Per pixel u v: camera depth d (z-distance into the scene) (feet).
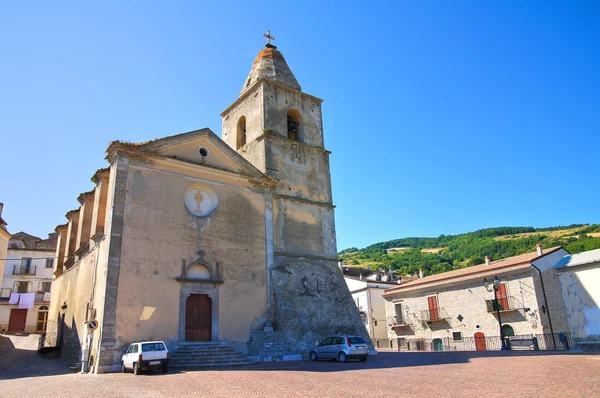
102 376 54.24
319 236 94.02
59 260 113.60
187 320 70.74
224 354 69.56
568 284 89.71
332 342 73.56
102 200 77.97
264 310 79.77
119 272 65.57
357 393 34.94
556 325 107.45
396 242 609.42
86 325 62.95
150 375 53.88
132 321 64.64
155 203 72.49
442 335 134.51
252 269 80.74
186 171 77.97
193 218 76.23
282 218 89.15
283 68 106.52
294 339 79.36
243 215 82.99
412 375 47.34
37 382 49.26
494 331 119.75
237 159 84.94
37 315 157.58
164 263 70.44
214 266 76.02
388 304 156.76
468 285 129.39
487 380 41.37
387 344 155.43
